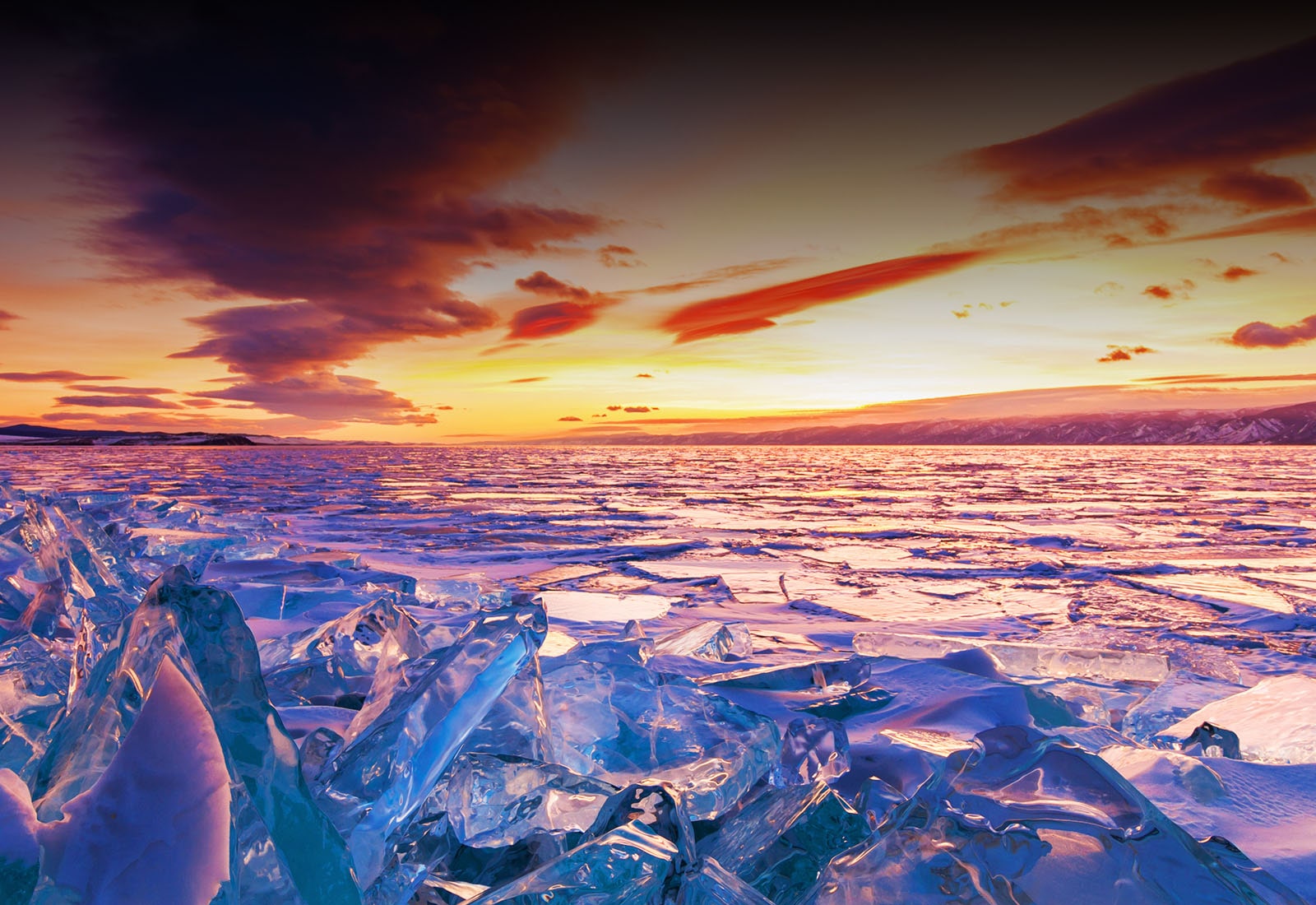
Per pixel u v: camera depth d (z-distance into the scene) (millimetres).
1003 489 20609
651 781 953
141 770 518
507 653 781
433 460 44188
